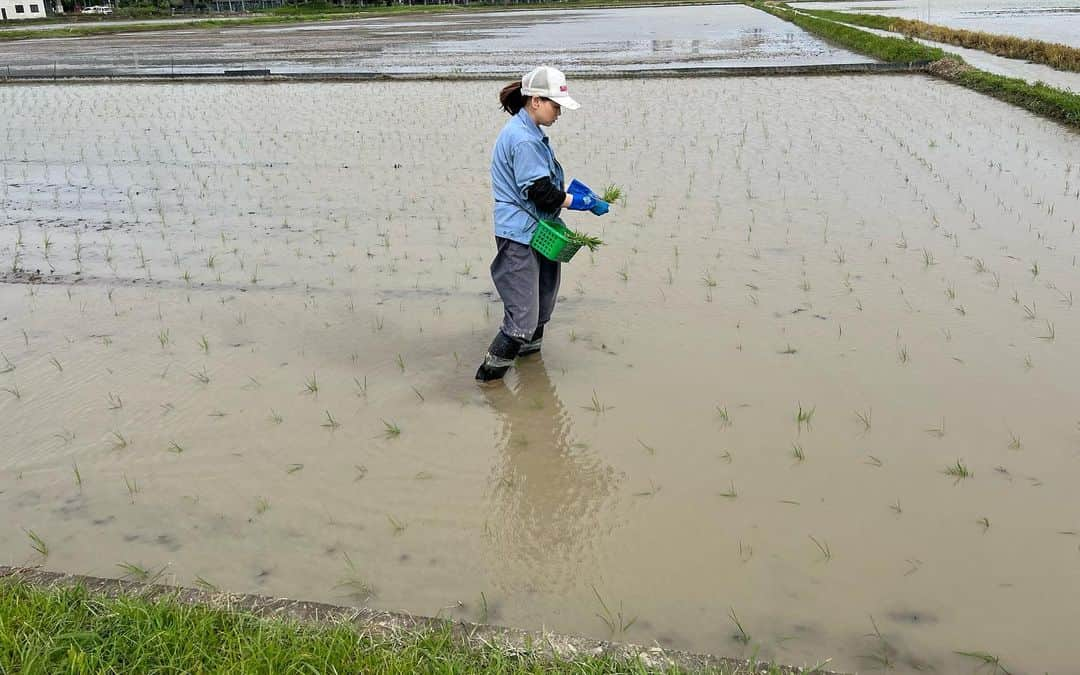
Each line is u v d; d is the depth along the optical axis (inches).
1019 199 337.4
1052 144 441.4
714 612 129.8
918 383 195.5
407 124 562.3
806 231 305.1
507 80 792.9
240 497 163.2
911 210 326.3
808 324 228.5
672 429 181.5
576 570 140.3
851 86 678.5
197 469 172.9
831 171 389.7
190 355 225.6
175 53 1220.5
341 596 135.7
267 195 386.6
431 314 248.2
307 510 158.6
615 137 484.7
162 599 122.6
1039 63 799.7
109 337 238.1
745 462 168.6
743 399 192.4
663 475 165.6
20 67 1055.6
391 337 233.5
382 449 178.4
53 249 317.1
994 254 275.6
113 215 362.0
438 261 292.4
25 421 193.2
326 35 1556.3
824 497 156.6
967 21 1336.1
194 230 336.8
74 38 1707.7
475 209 352.5
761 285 256.7
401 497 161.8
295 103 679.7
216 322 246.7
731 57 920.9
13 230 343.3
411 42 1299.2
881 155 420.2
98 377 214.2
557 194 186.2
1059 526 146.1
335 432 185.6
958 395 189.5
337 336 235.0
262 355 224.4
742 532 148.1
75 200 389.1
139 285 278.2
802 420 181.8
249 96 733.9
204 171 440.1
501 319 243.8
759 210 332.5
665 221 322.7
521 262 191.8
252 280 279.4
